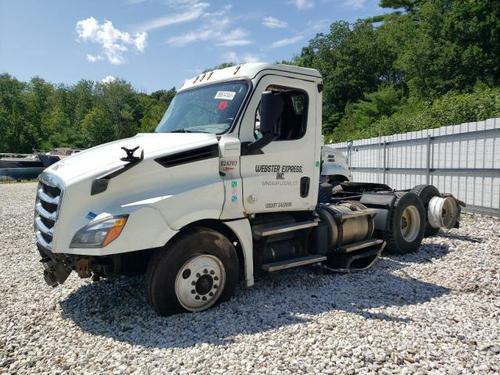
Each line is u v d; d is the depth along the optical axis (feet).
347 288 17.35
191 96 18.29
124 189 13.88
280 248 17.44
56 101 312.29
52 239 13.69
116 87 305.12
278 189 16.84
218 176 15.30
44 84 317.01
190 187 14.52
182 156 14.64
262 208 16.37
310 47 185.16
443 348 11.80
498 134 30.17
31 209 46.29
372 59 169.78
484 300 15.72
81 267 13.71
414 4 175.01
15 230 33.63
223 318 14.16
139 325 13.98
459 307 14.94
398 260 22.02
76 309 15.83
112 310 15.53
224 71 17.75
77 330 13.94
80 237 13.17
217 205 14.96
